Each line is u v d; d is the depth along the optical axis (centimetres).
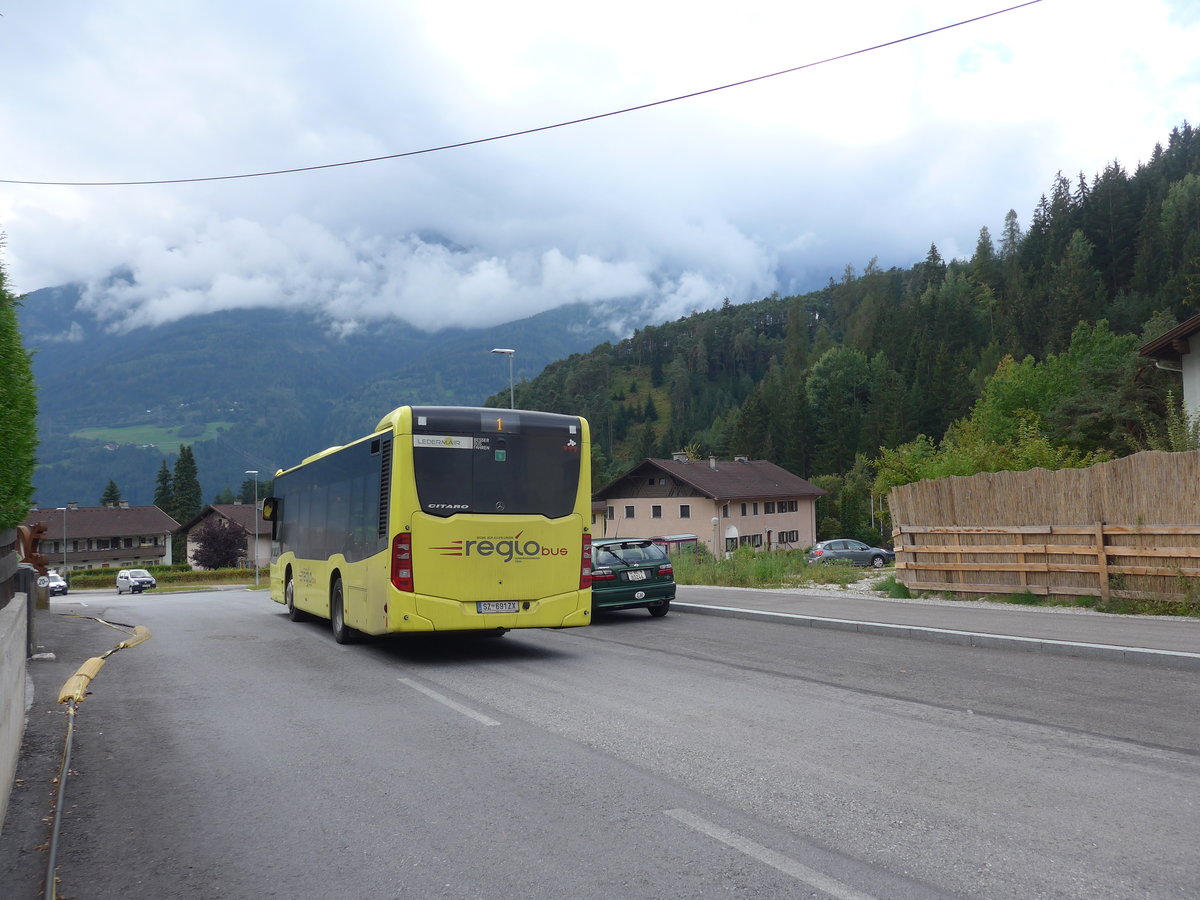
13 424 795
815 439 12125
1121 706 771
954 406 11019
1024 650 1096
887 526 7475
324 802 543
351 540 1300
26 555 1980
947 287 16100
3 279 762
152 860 454
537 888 405
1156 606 1306
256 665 1142
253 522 9581
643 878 413
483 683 967
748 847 449
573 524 1177
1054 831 464
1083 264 12175
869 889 394
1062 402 4331
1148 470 1345
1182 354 2423
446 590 1107
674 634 1383
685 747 655
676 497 6888
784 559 2450
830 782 559
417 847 462
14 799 559
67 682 970
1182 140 16638
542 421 1177
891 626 1275
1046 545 1462
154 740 716
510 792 554
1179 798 516
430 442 1120
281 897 405
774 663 1055
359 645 1348
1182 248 11975
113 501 14112
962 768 586
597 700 848
